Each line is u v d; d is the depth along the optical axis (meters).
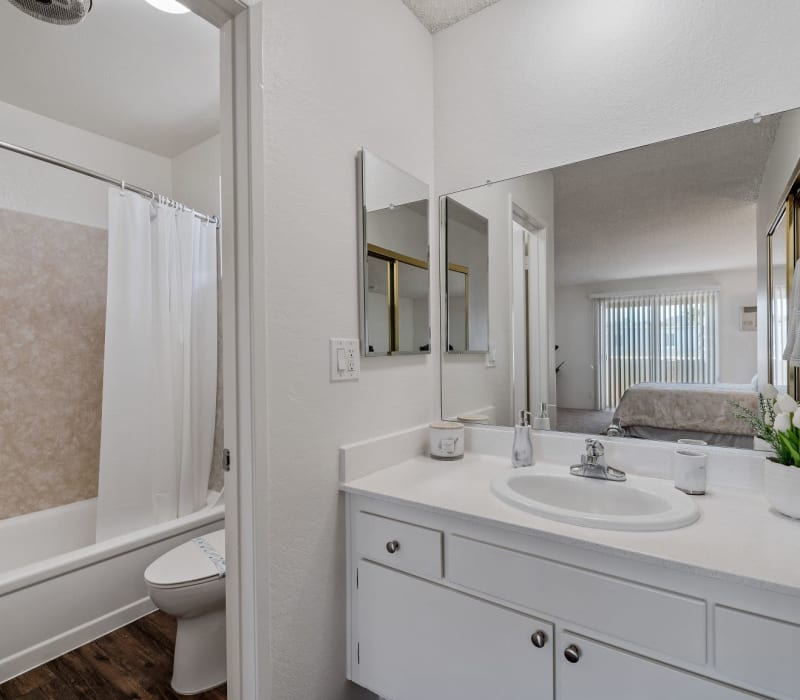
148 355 2.20
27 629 1.63
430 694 1.16
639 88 1.39
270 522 1.10
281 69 1.15
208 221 2.49
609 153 1.44
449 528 1.13
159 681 1.58
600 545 0.90
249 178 1.06
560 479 1.34
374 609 1.27
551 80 1.53
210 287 2.48
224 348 1.12
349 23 1.38
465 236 1.73
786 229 1.19
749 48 1.23
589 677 0.92
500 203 1.64
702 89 1.29
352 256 1.37
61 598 1.72
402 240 1.59
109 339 2.09
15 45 1.81
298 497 1.18
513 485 1.32
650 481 1.28
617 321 1.44
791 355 1.17
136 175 2.71
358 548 1.31
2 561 2.07
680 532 0.95
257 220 1.07
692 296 1.32
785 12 1.18
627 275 1.42
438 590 1.14
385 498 1.22
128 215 2.16
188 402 2.32
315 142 1.25
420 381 1.70
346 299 1.35
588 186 1.48
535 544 1.00
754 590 0.77
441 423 1.66
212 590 1.50
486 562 1.06
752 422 1.19
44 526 2.21
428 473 1.42
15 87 2.10
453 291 1.76
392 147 1.55
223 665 1.58
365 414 1.42
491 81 1.65
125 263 2.15
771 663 0.76
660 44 1.35
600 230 1.46
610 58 1.43
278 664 1.12
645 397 1.40
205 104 2.27
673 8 1.33
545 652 0.98
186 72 2.01
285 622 1.14
